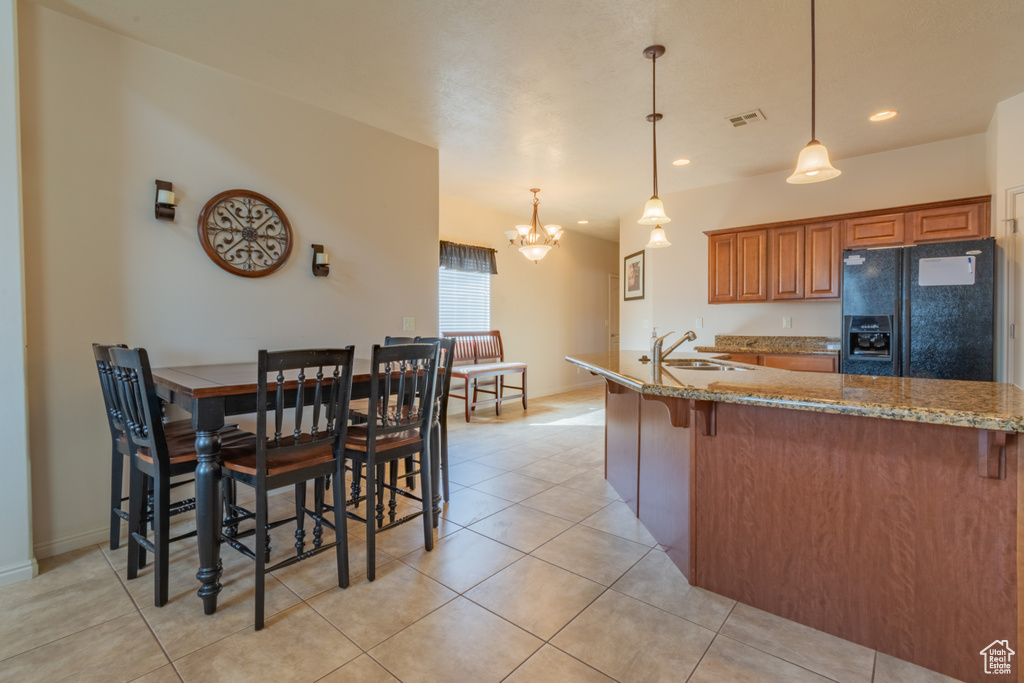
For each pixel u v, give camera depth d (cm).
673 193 530
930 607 145
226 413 184
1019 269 306
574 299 773
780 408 168
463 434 468
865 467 154
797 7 217
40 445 219
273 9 220
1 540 195
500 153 405
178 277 259
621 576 201
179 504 222
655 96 303
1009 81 285
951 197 376
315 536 204
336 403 219
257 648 157
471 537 239
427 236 387
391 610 178
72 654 154
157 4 215
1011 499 133
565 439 447
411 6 218
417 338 305
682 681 140
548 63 265
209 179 270
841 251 395
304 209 311
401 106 318
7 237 196
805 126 350
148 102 248
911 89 295
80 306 228
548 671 145
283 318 303
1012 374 310
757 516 176
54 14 219
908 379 197
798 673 143
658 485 230
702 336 512
